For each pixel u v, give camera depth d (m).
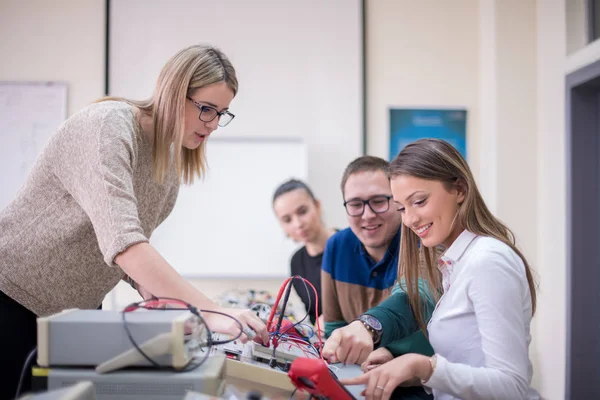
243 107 3.04
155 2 3.02
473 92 3.09
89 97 3.01
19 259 1.12
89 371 0.80
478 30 3.09
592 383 2.43
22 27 2.99
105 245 0.95
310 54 3.06
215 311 0.96
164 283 0.93
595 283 2.45
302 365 0.81
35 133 2.96
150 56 3.01
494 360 0.88
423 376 0.88
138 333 0.80
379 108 3.08
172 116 1.17
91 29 3.02
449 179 1.04
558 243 2.61
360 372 1.10
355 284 1.57
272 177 3.00
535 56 2.85
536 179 2.84
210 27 3.04
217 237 2.98
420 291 1.20
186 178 1.39
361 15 3.05
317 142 3.05
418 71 3.09
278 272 2.98
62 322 0.81
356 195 1.47
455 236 1.11
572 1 2.53
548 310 2.70
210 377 0.79
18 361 1.13
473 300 0.95
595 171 2.48
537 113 2.84
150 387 0.79
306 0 3.05
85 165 1.01
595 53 2.28
